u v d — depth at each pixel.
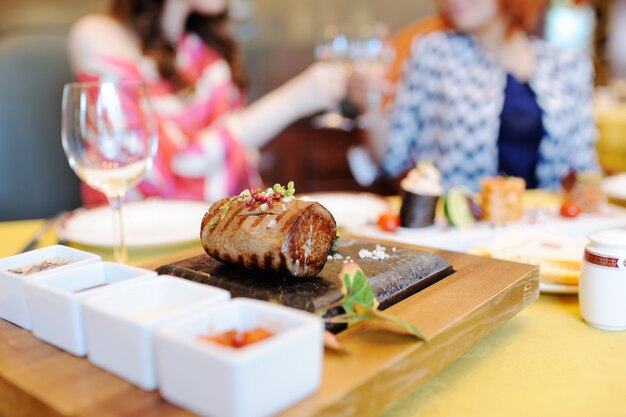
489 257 1.11
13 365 0.73
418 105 3.60
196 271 0.96
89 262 0.90
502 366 0.84
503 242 1.28
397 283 0.93
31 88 2.70
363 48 3.10
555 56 3.44
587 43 4.25
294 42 3.70
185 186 2.93
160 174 2.85
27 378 0.69
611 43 4.36
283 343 0.58
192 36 3.09
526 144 3.37
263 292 0.85
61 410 0.62
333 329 0.80
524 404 0.73
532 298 1.03
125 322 0.66
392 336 0.76
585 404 0.73
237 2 3.53
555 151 3.36
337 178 3.76
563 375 0.81
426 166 1.56
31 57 2.71
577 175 1.74
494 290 0.93
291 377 0.59
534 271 1.03
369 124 3.70
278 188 0.94
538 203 1.88
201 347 0.57
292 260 0.85
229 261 0.93
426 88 3.56
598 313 0.96
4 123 2.65
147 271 0.83
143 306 0.77
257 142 3.54
